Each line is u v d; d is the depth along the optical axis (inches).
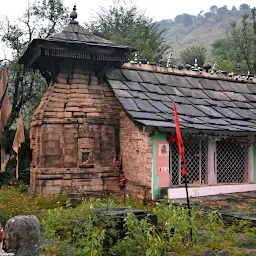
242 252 224.4
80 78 461.4
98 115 450.9
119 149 466.9
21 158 575.5
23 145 575.5
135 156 430.0
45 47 420.5
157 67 537.3
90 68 465.7
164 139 413.1
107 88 480.7
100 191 439.2
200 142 442.3
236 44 1079.6
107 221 230.8
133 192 431.8
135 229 223.6
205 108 498.0
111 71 492.7
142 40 937.5
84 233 217.3
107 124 455.8
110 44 462.3
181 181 431.8
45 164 424.8
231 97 553.6
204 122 443.8
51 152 429.1
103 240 222.7
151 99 472.1
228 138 459.2
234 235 264.4
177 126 269.6
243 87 594.6
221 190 446.0
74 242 227.6
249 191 467.5
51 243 237.1
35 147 453.7
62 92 452.1
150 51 928.3
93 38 474.9
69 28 477.1
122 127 462.6
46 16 703.7
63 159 431.5
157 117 423.2
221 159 463.8
